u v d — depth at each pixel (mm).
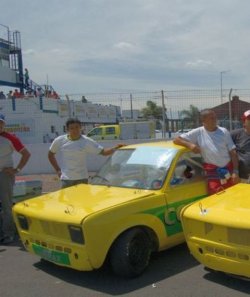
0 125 7246
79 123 7340
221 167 6395
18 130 26906
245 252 4551
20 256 6527
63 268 5852
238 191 5473
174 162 6148
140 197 5590
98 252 5074
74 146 7266
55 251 5398
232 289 4902
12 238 7297
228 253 4711
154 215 5617
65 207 5438
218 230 4777
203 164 6586
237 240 4633
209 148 6402
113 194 5812
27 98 29078
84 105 34938
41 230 5582
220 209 4891
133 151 6770
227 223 4648
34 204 5883
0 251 6832
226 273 5082
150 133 22625
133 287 5094
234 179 6355
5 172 7238
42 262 6172
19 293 5117
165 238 5742
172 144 6621
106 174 6625
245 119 6559
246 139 6598
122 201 5438
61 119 26547
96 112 36938
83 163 7344
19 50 41875
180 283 5141
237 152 6609
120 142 17312
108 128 26641
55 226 5332
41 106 28859
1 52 40469
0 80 39156
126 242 5270
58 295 4996
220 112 15859
